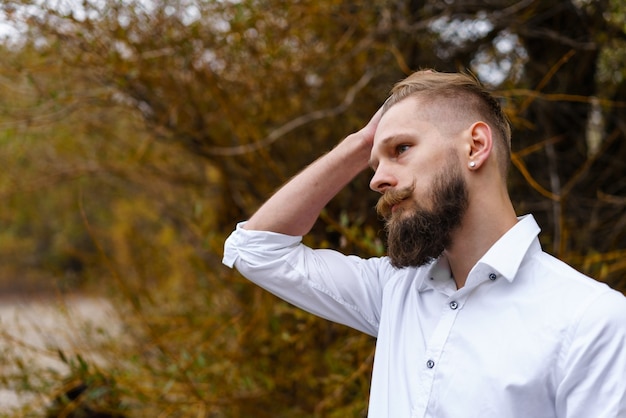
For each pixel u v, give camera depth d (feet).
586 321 3.95
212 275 12.94
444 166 4.33
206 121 13.01
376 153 4.56
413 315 4.66
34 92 12.87
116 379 9.80
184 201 17.01
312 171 5.36
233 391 10.86
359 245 9.20
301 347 10.72
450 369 4.25
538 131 11.85
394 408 4.48
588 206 11.72
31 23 10.85
